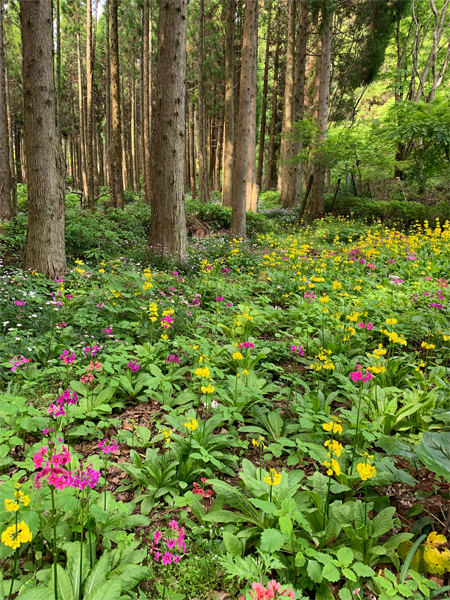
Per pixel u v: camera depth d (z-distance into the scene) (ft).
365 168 58.95
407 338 17.75
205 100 100.78
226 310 20.57
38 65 20.48
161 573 7.06
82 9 90.27
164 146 27.91
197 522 8.26
